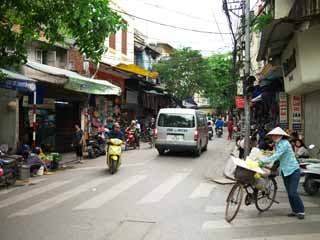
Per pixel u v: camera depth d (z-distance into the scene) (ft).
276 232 23.32
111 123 78.95
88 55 26.02
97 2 24.56
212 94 155.12
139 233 22.99
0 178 37.19
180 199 32.17
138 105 106.93
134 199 31.96
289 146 26.94
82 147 56.65
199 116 65.16
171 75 128.16
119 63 88.69
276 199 32.83
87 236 22.38
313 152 49.93
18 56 28.89
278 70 57.98
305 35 36.11
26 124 57.21
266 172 27.14
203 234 22.90
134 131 76.48
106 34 25.29
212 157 62.03
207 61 139.03
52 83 52.54
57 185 38.29
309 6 37.86
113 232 23.15
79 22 24.18
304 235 22.72
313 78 36.45
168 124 61.46
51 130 63.57
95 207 29.17
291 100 62.03
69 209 28.63
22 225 24.54
